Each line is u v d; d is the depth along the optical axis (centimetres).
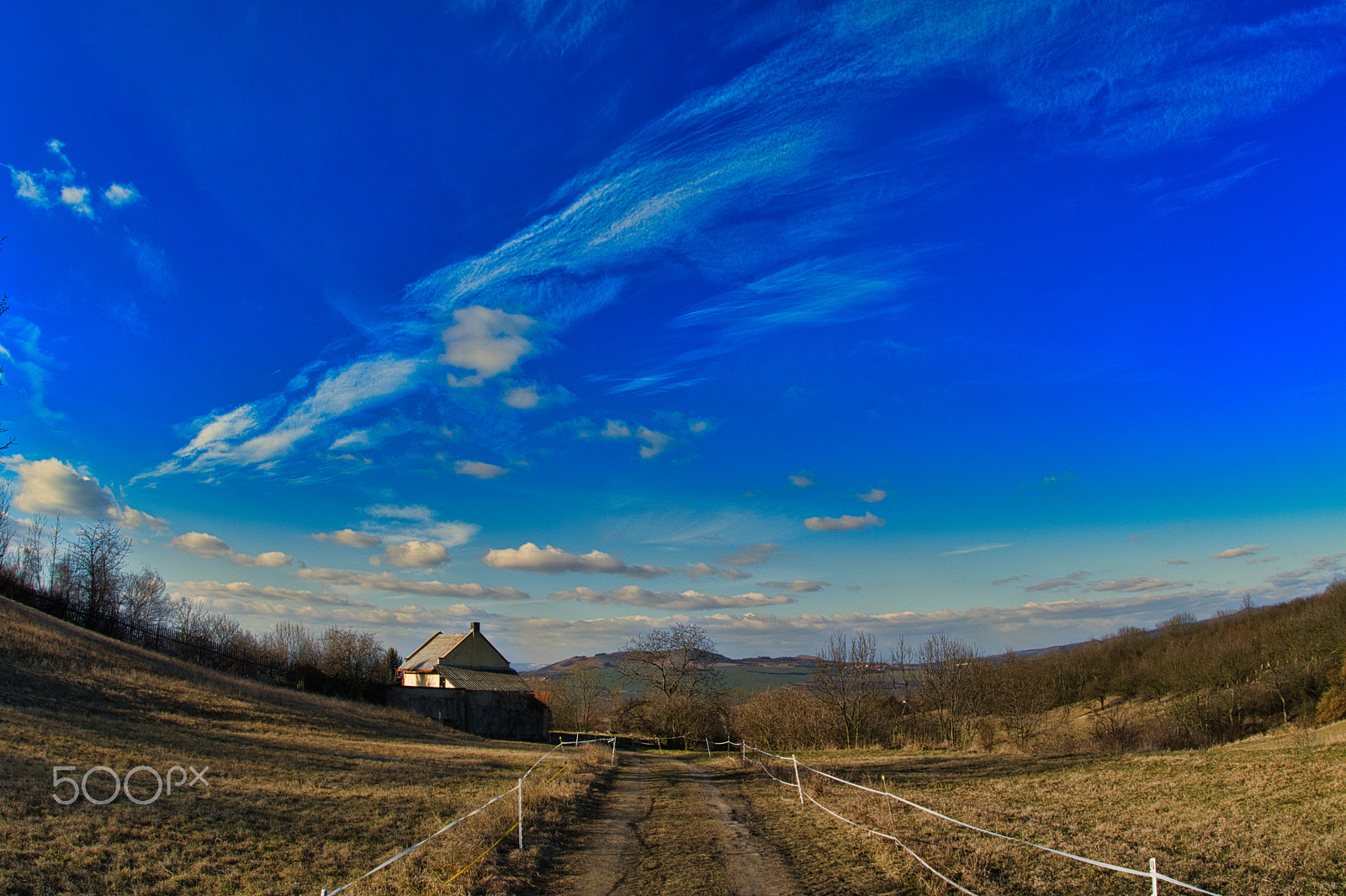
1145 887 1178
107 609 5756
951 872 1235
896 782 2541
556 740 6397
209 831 1433
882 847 1449
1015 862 1305
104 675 3334
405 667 7288
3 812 1359
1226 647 9938
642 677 7075
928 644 6525
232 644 6931
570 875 1381
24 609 4256
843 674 5712
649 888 1289
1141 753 3173
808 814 1961
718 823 1900
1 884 1041
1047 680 11794
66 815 1396
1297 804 1753
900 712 6538
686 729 6675
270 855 1334
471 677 6631
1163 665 10562
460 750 3738
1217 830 1532
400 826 1623
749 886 1283
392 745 3450
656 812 2091
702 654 7125
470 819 1612
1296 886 1159
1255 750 2803
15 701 2556
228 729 3044
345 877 1237
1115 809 1841
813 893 1228
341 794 1958
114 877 1132
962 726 5766
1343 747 2442
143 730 2548
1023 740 4716
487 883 1240
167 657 4681
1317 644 7894
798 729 5838
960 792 2247
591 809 2112
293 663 6328
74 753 1948
